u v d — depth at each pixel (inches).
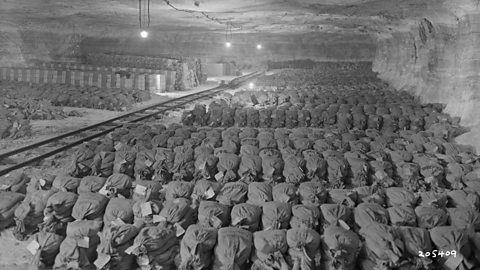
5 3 924.0
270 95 953.5
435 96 821.2
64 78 1243.8
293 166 421.1
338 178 426.6
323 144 504.7
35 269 275.6
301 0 761.6
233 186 345.7
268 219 303.0
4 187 360.5
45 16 1196.5
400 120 710.5
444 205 346.6
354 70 1950.1
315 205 320.2
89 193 322.3
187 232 275.7
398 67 1249.4
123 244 267.9
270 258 262.5
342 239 269.9
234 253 265.1
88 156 437.7
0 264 283.4
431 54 844.6
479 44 646.5
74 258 269.3
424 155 475.2
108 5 918.4
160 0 823.7
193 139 518.0
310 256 267.3
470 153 490.6
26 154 547.5
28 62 1477.6
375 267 266.4
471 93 661.3
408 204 331.3
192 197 332.5
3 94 973.8
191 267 260.2
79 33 1627.7
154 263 267.9
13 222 333.4
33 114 791.1
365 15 935.7
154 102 1085.8
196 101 1125.1
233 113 769.6
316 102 882.8
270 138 516.1
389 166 440.8
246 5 856.3
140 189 336.2
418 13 786.2
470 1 605.3
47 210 303.9
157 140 518.6
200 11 992.2
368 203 322.0
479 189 393.1
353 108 762.8
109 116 869.2
